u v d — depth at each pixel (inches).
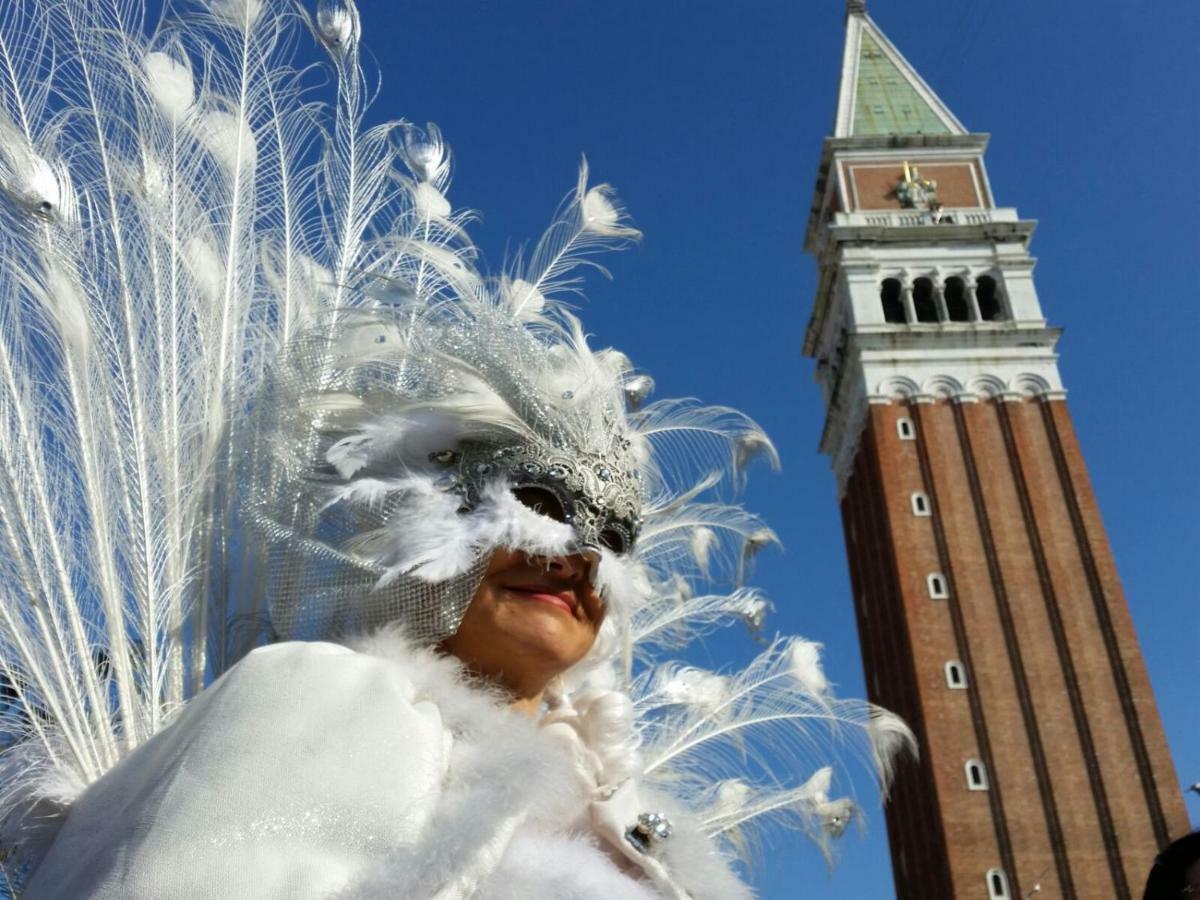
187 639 74.4
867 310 1764.3
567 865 51.5
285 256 92.7
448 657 64.9
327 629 67.4
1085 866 1376.7
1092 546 1569.9
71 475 76.4
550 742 58.7
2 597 71.2
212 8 99.6
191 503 77.2
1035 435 1657.2
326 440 71.6
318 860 44.8
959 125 2001.7
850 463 1859.0
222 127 94.9
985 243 1830.7
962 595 1547.7
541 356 75.4
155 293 83.7
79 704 69.7
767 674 117.7
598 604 71.4
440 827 47.1
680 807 74.2
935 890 1449.3
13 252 80.4
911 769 1526.8
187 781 46.1
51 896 48.1
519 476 69.4
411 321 75.3
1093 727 1456.7
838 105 2076.8
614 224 109.6
